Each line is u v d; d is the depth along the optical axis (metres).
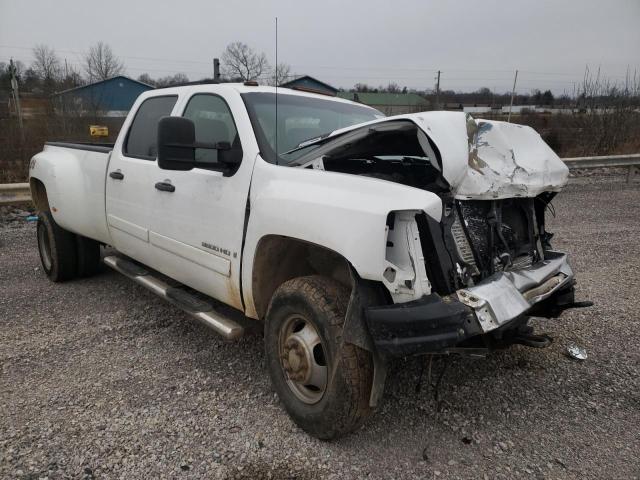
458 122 2.96
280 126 3.68
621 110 20.44
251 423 3.08
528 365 3.85
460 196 2.86
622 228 8.31
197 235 3.70
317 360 2.91
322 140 3.37
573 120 21.61
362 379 2.65
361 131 3.10
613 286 5.56
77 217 5.18
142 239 4.37
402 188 2.62
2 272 6.09
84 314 4.77
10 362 3.80
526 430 3.06
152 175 4.16
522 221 3.54
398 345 2.48
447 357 3.20
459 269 2.79
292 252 3.32
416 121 2.84
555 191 3.51
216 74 4.94
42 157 5.68
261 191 3.19
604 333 4.40
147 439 2.91
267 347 3.19
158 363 3.81
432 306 2.51
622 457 2.81
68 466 2.67
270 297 3.37
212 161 3.69
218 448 2.84
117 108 40.22
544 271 3.37
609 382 3.61
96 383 3.51
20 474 2.60
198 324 4.54
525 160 3.25
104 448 2.82
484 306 2.60
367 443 2.91
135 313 4.79
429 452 2.84
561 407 3.30
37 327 4.45
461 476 2.65
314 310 2.79
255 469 2.68
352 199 2.67
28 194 9.16
